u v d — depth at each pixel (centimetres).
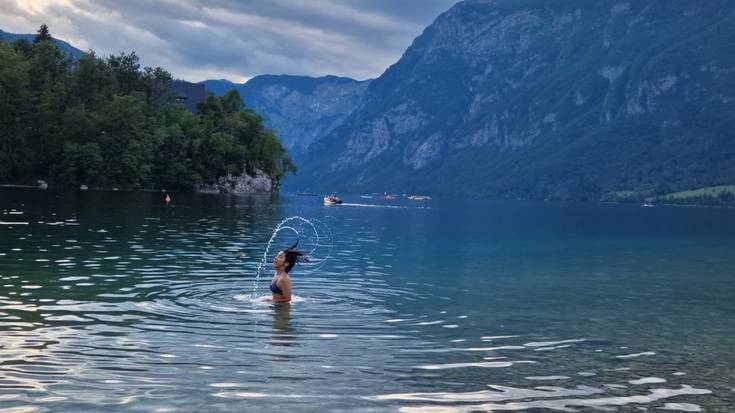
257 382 1145
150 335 1477
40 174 14025
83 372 1170
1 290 2005
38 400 1012
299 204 13025
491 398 1099
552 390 1155
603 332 1712
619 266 3662
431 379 1204
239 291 2147
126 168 14612
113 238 3862
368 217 9250
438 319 1822
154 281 2298
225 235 4550
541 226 8544
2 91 12862
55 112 14088
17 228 4212
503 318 1883
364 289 2353
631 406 1077
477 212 14400
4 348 1316
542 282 2792
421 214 11512
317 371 1228
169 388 1094
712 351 1496
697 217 15162
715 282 2980
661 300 2373
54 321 1588
